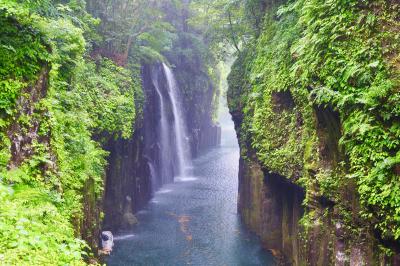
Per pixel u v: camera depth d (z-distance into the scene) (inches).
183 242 653.9
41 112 326.0
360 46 302.8
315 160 376.5
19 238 204.5
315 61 344.5
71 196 344.5
